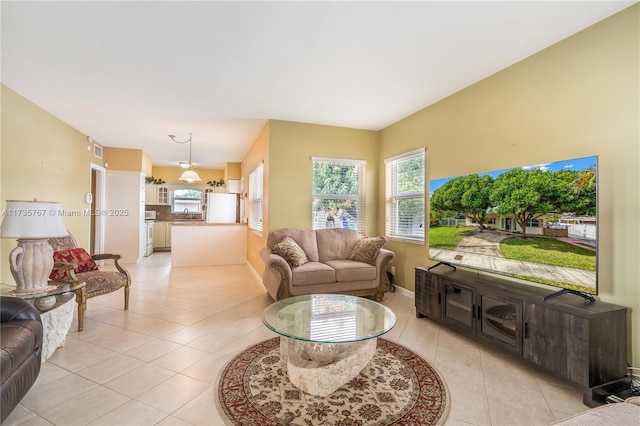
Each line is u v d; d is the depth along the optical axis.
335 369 1.91
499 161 2.88
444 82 3.15
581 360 1.85
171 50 2.57
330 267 3.72
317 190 4.64
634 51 1.98
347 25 2.20
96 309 3.51
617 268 2.05
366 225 4.84
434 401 1.85
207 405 1.79
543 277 2.27
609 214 2.10
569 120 2.33
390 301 3.90
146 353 2.44
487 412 1.75
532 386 2.03
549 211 2.24
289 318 2.27
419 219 3.98
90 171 5.51
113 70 2.93
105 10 2.05
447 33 2.30
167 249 8.76
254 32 2.30
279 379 2.08
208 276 5.38
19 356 1.56
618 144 2.05
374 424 1.64
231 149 6.51
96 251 6.22
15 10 2.05
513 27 2.22
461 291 2.78
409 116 4.18
